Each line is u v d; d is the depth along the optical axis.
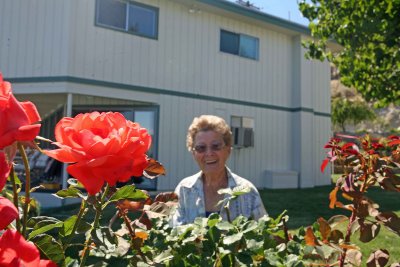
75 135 0.66
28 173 0.71
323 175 13.56
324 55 6.55
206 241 0.97
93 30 8.98
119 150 0.65
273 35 12.63
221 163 2.25
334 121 26.14
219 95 11.19
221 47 11.36
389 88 5.62
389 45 4.79
